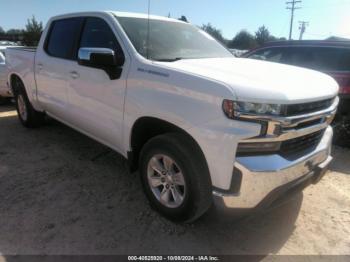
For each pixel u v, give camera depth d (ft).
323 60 18.33
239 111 7.39
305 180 8.68
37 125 18.54
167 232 9.37
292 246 9.11
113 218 9.93
